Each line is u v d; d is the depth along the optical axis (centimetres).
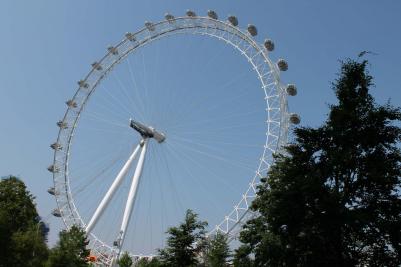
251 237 4703
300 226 3466
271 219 3666
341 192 3378
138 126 9575
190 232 5472
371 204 3347
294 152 3706
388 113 3541
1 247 5953
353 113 3562
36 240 6869
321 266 3350
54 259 6794
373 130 3488
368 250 3394
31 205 7656
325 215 3281
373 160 3431
